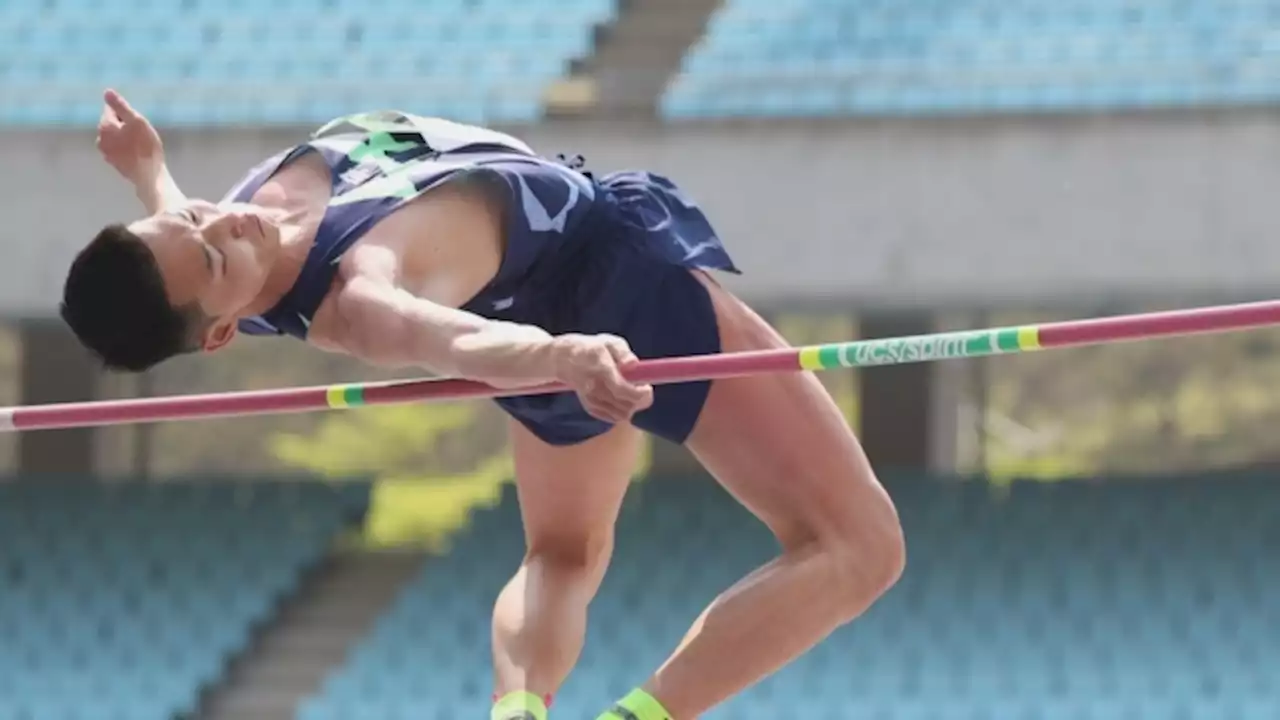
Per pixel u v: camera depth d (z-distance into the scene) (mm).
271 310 9938
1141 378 56094
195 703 33469
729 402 10586
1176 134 26875
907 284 27516
